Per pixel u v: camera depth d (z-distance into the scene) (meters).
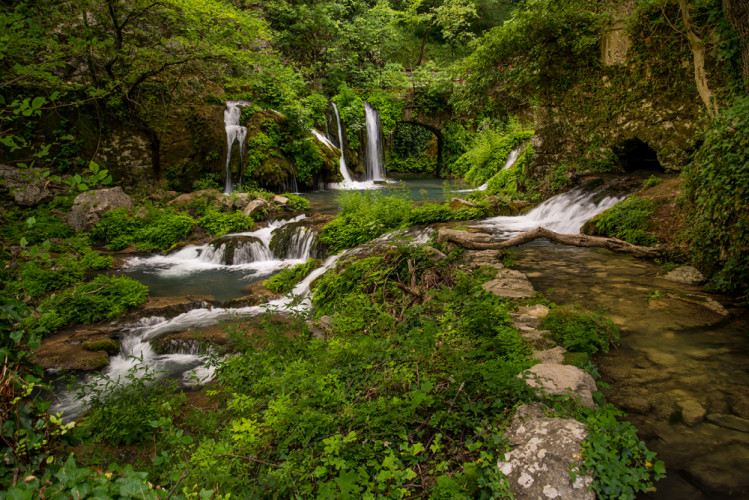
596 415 3.10
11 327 2.98
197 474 2.95
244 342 5.68
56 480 2.38
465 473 2.75
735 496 2.56
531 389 3.29
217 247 11.69
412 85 25.59
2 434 2.63
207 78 18.39
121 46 14.93
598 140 11.55
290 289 9.16
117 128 16.83
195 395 5.38
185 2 14.20
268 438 3.37
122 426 4.28
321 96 21.91
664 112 10.13
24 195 12.55
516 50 12.35
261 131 18.81
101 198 13.16
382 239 9.78
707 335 4.59
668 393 3.59
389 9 28.94
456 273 6.37
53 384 5.98
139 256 12.06
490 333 4.51
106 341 6.93
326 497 2.63
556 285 6.27
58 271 9.23
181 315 8.20
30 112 3.29
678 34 9.55
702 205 6.59
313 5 25.08
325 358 4.39
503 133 22.69
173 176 17.81
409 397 3.49
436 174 28.23
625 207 8.54
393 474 2.74
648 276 6.57
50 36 11.63
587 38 10.92
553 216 10.95
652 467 2.73
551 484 2.52
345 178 22.86
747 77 7.04
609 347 4.39
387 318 5.34
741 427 3.15
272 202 15.27
